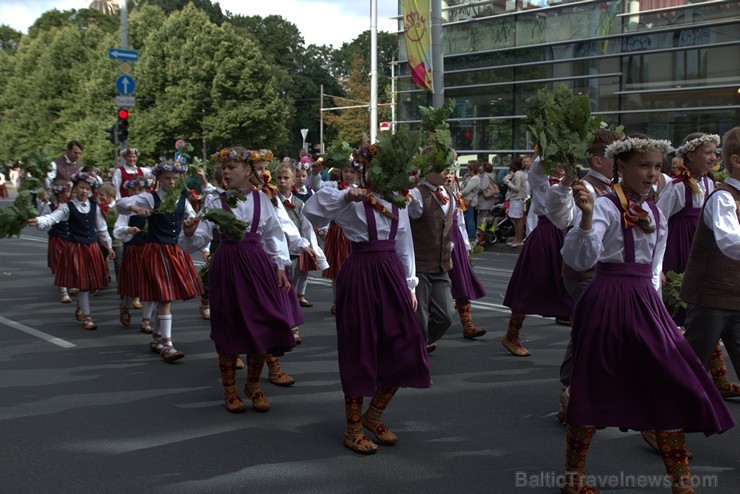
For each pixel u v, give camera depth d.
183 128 47.44
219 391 5.79
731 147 4.24
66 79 52.12
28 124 52.81
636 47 17.88
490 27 20.72
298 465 4.29
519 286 6.59
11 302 9.67
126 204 6.68
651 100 17.80
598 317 3.57
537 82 19.80
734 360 4.58
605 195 3.70
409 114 22.67
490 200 16.44
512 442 4.65
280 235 5.32
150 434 4.81
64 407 5.36
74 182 8.04
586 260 3.55
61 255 8.07
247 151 5.17
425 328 6.07
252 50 48.47
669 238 5.77
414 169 4.91
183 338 7.61
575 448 3.73
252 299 5.16
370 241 4.48
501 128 20.61
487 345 7.22
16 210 5.68
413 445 4.60
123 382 6.02
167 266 6.79
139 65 47.72
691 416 3.43
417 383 4.50
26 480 4.09
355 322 4.44
